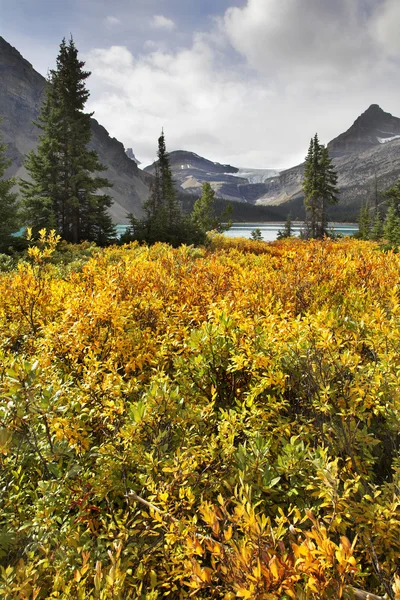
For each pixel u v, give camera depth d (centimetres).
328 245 753
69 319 333
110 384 222
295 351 227
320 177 5559
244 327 281
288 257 682
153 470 185
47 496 168
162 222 3030
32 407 179
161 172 4731
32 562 141
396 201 5603
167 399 203
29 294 428
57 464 185
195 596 131
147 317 399
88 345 305
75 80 3288
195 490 175
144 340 322
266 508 175
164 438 208
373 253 650
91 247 1675
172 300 434
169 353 300
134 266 551
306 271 528
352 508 143
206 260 702
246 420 215
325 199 5631
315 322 232
